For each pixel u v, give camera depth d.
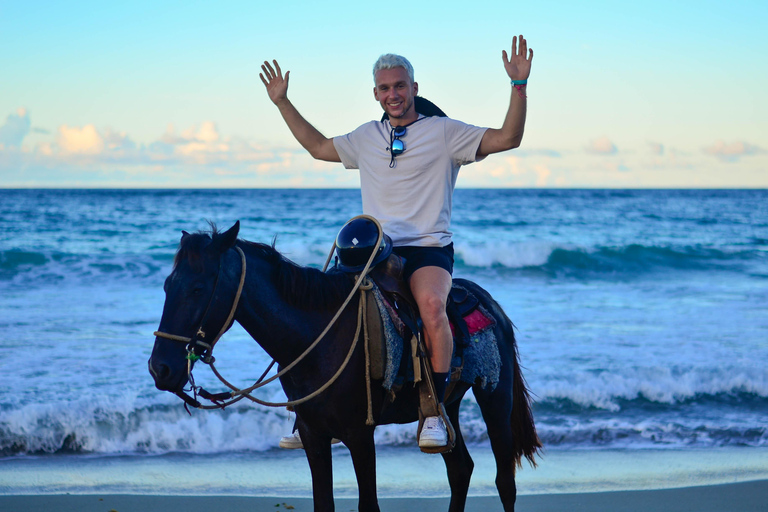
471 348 4.59
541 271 24.70
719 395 9.88
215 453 7.95
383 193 4.42
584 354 11.73
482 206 69.50
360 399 4.00
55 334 12.89
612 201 84.56
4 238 32.28
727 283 22.48
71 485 6.79
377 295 4.12
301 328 3.93
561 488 6.77
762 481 6.96
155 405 8.60
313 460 4.12
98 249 27.50
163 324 3.46
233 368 10.51
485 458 7.80
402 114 4.40
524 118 4.16
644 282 22.77
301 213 54.19
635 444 8.30
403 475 7.20
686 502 6.36
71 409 8.34
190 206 61.19
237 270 3.72
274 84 4.78
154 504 6.22
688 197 100.00
